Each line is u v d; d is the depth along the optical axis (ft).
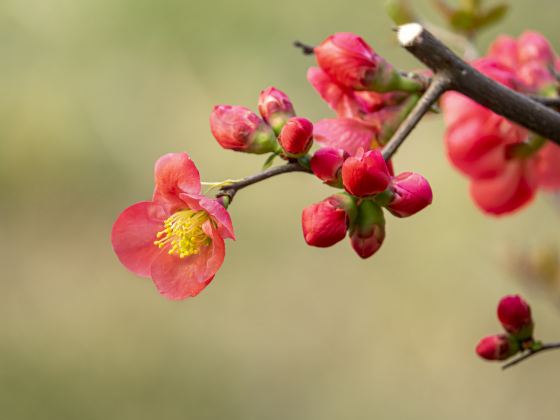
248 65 28.07
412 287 23.67
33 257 30.66
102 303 28.04
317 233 6.65
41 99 29.99
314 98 27.04
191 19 28.09
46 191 30.66
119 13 28.76
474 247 22.66
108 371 26.05
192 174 6.70
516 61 9.27
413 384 22.62
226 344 25.55
